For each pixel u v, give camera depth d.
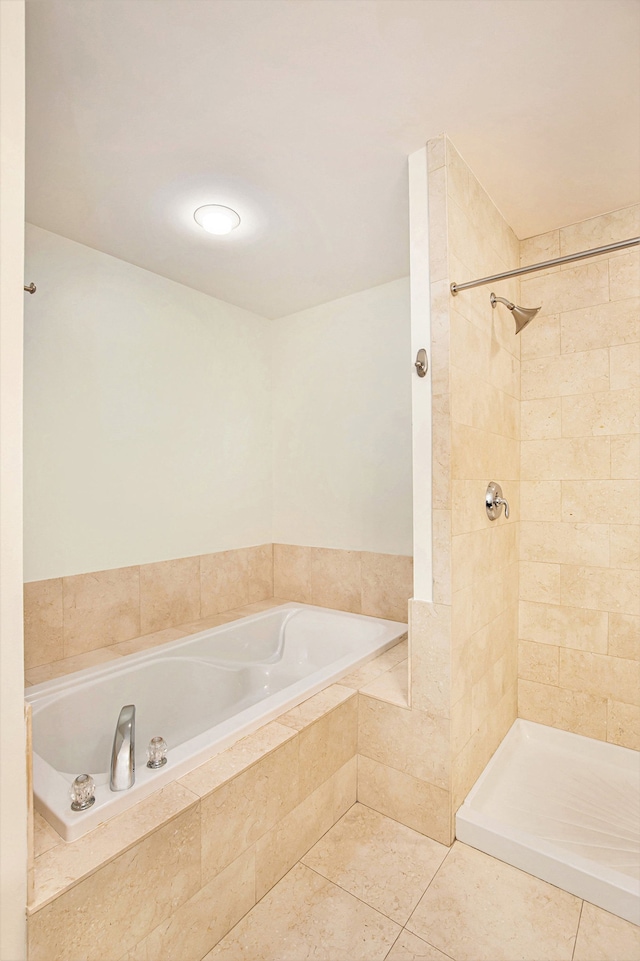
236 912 1.37
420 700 1.70
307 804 1.63
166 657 2.25
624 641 2.09
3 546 0.89
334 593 2.96
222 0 1.11
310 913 1.41
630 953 1.29
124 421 2.41
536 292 2.32
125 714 1.40
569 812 1.80
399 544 2.69
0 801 0.89
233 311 3.04
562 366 2.24
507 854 1.59
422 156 1.65
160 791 1.28
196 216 2.01
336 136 1.58
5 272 0.88
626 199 2.02
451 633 1.62
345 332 2.92
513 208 2.08
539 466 2.30
